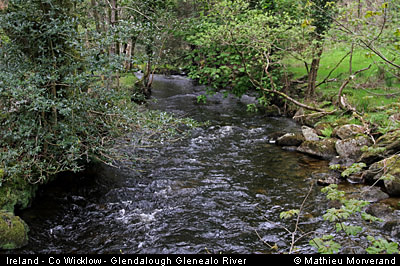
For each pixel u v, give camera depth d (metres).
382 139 8.22
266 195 6.81
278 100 15.21
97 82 6.50
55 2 5.84
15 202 5.59
